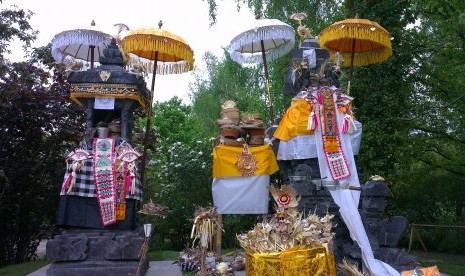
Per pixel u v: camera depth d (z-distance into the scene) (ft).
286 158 24.93
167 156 47.01
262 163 27.99
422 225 43.91
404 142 45.47
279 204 20.95
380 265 21.45
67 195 22.81
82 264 21.97
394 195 47.57
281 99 48.83
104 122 25.27
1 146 34.32
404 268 22.58
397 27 39.37
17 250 37.06
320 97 24.34
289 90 25.85
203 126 72.43
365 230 23.43
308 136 24.29
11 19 43.16
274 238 18.04
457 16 33.06
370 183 24.62
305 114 24.38
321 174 23.71
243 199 27.89
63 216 22.57
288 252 17.06
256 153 28.09
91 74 23.80
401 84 40.73
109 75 23.76
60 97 35.27
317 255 17.25
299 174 24.00
